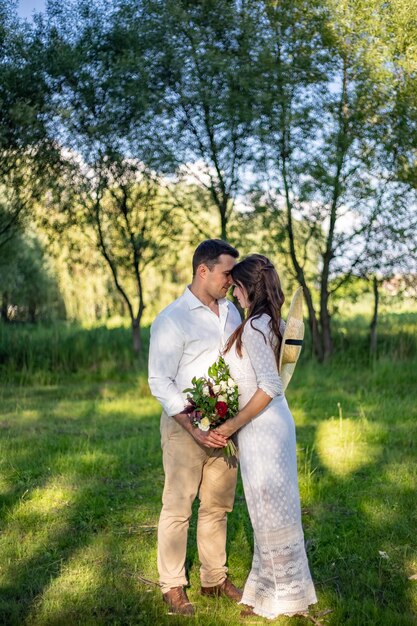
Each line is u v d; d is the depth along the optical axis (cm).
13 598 382
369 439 741
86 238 1427
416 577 404
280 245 1305
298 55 1249
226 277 365
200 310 369
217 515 382
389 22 1239
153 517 513
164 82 1266
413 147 1257
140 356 1374
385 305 1370
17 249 1683
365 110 1254
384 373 1188
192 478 371
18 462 664
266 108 1211
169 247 1405
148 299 1727
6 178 1338
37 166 1321
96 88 1270
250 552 444
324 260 1334
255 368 341
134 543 462
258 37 1240
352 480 591
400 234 1288
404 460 657
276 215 1286
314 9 1234
